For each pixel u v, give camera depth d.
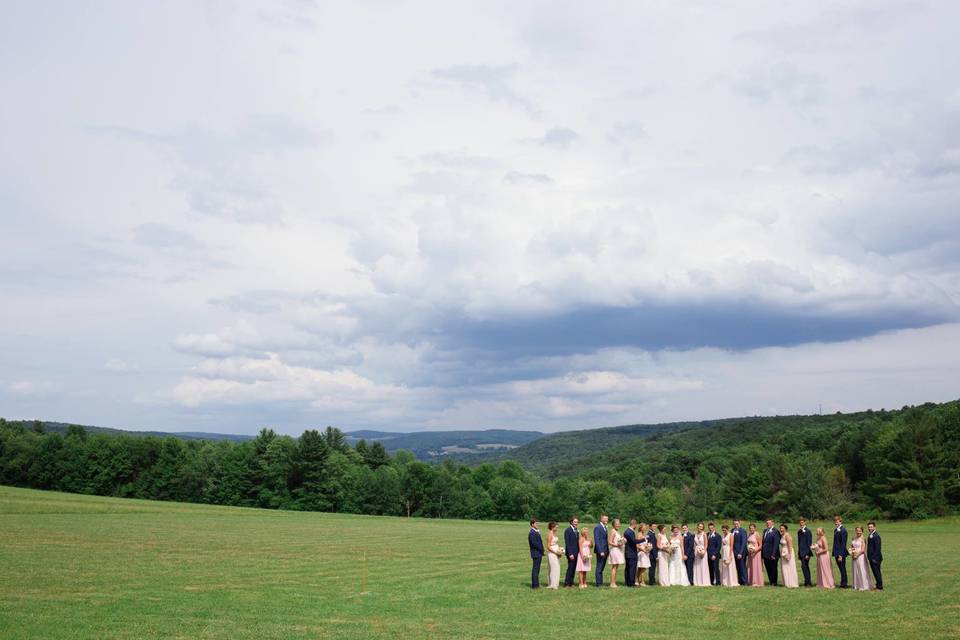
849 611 23.20
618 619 21.59
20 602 22.22
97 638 17.73
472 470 191.75
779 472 112.00
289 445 145.50
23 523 58.00
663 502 134.00
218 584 27.39
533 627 20.17
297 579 29.53
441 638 18.52
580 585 29.64
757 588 29.34
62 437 159.12
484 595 26.31
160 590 25.44
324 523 80.19
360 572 32.53
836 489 110.62
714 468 166.00
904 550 48.62
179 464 152.00
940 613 22.88
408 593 26.47
